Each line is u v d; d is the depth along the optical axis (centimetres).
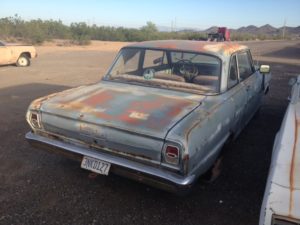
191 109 333
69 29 4125
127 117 317
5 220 314
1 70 1357
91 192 368
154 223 318
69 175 405
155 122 304
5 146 489
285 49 2998
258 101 607
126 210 337
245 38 7188
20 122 602
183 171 285
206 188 385
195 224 319
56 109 349
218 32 3422
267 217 215
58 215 324
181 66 414
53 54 2234
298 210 207
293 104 373
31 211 329
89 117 326
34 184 382
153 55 432
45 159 449
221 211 341
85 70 1412
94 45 3450
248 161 462
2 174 404
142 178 301
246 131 586
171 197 363
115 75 444
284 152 259
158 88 400
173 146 281
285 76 1266
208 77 396
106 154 323
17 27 3375
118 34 4659
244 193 376
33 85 1005
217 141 361
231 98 397
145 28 5503
